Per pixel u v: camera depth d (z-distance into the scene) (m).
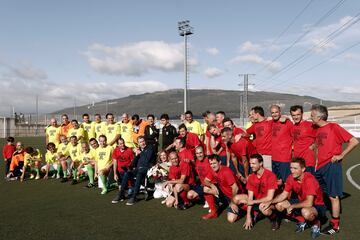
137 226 5.84
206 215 6.38
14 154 11.02
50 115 50.00
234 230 5.61
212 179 6.72
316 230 5.29
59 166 10.98
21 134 41.91
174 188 7.12
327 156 5.57
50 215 6.55
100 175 8.82
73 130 11.25
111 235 5.38
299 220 5.66
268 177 5.75
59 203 7.59
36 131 43.75
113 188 9.34
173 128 10.25
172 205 7.27
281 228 5.71
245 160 7.10
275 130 6.74
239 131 7.45
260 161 5.75
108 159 9.26
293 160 5.45
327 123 5.68
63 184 10.03
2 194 8.60
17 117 45.53
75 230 5.63
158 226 5.84
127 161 8.97
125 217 6.42
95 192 8.85
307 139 6.32
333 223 5.49
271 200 5.66
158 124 15.69
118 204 7.50
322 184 5.82
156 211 6.89
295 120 6.41
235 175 6.68
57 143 11.88
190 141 8.73
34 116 51.25
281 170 6.67
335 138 5.57
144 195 8.38
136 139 10.88
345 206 7.16
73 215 6.56
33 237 5.29
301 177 5.50
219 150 8.09
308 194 5.33
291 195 5.96
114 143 10.62
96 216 6.49
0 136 39.88
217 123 8.43
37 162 10.99
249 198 5.84
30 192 8.84
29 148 11.00
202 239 5.18
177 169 7.49
